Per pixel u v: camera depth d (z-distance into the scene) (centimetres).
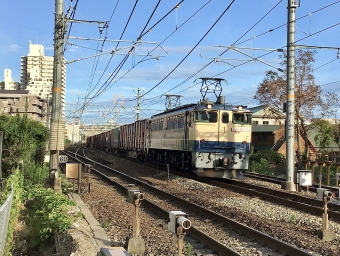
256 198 1364
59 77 1454
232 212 1109
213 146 1842
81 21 1423
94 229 877
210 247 757
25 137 1722
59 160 1544
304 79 2697
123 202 1285
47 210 965
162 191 1452
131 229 899
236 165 1877
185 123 1950
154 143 2606
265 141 4125
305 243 789
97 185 1728
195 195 1445
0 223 571
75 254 664
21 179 1314
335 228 920
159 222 990
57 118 1448
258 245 775
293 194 1455
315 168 2481
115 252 389
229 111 1870
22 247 841
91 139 7806
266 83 2748
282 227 932
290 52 1647
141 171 2520
